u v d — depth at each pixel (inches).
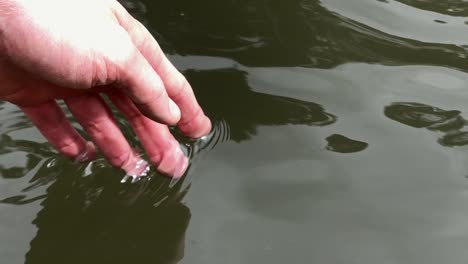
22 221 21.0
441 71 24.3
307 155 21.9
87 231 20.7
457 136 22.3
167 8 26.7
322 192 21.0
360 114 23.0
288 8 26.7
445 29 25.9
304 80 24.0
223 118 22.9
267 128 22.6
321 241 19.9
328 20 26.2
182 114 21.6
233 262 19.5
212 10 26.6
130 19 20.5
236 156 21.9
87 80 19.5
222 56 24.9
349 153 21.9
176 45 25.3
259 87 23.8
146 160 22.1
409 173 21.4
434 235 20.0
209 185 21.3
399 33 25.8
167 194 21.3
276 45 25.3
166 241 20.2
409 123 22.7
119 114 23.5
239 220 20.5
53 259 20.1
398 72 24.3
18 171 22.1
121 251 20.2
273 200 20.9
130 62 19.5
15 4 18.6
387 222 20.3
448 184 21.1
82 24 19.3
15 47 18.8
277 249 19.8
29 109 20.6
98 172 22.0
